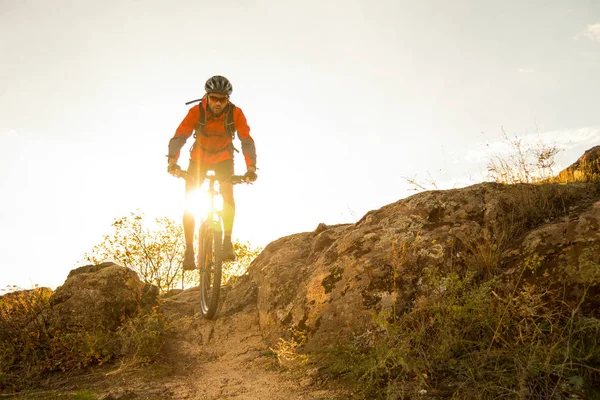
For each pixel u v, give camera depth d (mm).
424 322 3594
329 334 4051
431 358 3238
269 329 4738
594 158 5801
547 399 2629
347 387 3273
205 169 4980
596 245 3418
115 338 4406
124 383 3762
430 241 4250
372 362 3305
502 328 3246
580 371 2775
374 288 4102
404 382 3086
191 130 4855
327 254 4824
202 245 5188
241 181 4844
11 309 4973
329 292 4320
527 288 3383
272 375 3822
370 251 4438
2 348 4168
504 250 3943
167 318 5238
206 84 4711
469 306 3318
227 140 4977
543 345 2945
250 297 5551
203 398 3432
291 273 5082
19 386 3734
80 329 4469
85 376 3920
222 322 5184
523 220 4191
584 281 3283
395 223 4602
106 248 7258
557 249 3578
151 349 4301
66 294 4797
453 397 2781
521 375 2775
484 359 3008
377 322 3496
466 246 4121
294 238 5891
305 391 3350
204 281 5430
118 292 4867
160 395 3486
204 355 4527
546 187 4473
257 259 6055
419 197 4812
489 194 4535
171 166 4727
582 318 3057
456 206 4516
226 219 4836
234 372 4039
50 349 4273
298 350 4121
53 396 3449
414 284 4000
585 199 4270
